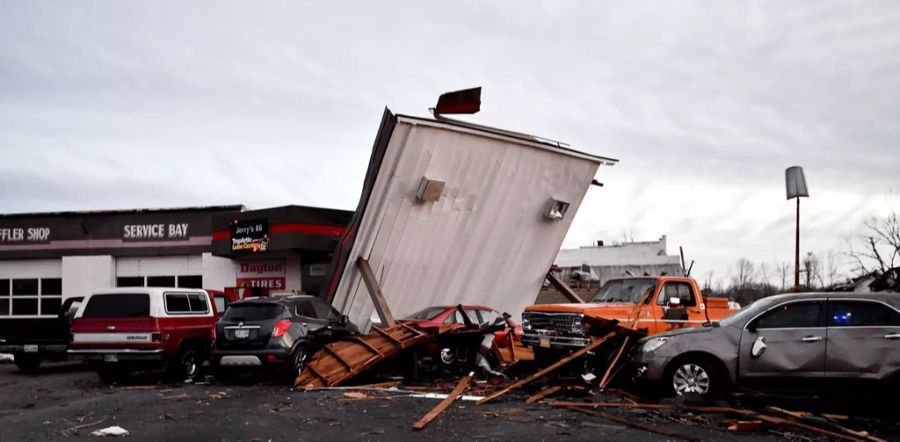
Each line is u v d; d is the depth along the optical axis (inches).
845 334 392.8
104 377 584.7
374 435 328.5
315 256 989.2
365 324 730.8
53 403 446.3
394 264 705.0
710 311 545.6
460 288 759.7
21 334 654.5
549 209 743.7
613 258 1930.4
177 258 1091.3
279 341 524.4
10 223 1135.0
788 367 396.8
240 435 330.6
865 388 386.9
